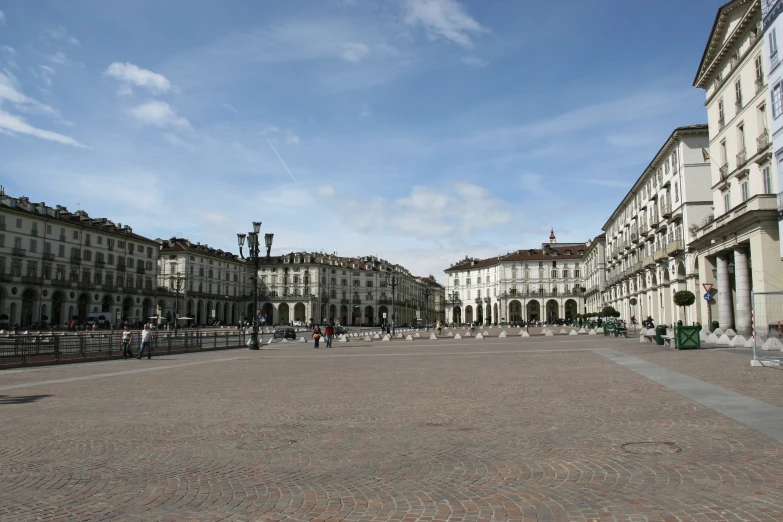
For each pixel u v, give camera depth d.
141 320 94.12
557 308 121.62
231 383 16.02
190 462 7.15
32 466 7.03
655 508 5.18
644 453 7.08
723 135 36.66
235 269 122.69
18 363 22.47
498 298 125.88
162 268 106.44
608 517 4.99
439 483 6.10
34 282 74.75
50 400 12.89
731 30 34.16
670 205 49.06
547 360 21.62
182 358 28.42
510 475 6.32
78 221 83.12
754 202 29.34
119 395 13.64
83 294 82.25
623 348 27.86
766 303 20.52
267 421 9.84
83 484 6.26
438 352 28.91
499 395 12.39
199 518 5.18
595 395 11.93
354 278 135.38
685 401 10.75
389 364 21.72
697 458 6.77
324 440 8.30
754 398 10.84
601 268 95.25
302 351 33.84
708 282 38.81
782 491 5.54
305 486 6.09
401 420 9.73
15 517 5.25
